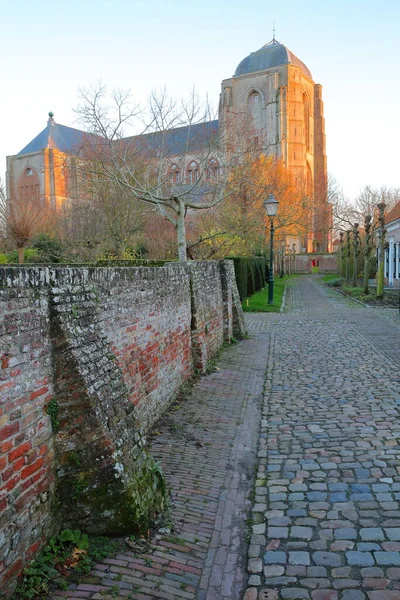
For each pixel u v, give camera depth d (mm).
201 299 10844
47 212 23656
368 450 6203
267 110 70188
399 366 10711
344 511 4746
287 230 39438
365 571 3832
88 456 4051
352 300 27391
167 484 5305
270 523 4590
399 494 5043
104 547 3988
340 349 12969
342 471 5637
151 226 24984
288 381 9844
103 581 3621
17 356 3492
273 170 36031
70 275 4316
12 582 3352
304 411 7895
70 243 21344
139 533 4160
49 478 3896
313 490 5211
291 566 3932
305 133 76875
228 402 8469
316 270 71250
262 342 14492
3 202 19109
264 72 70562
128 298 6316
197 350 10281
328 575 3803
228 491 5277
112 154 15453
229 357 12320
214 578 3838
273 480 5484
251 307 22969
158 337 7602
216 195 19359
